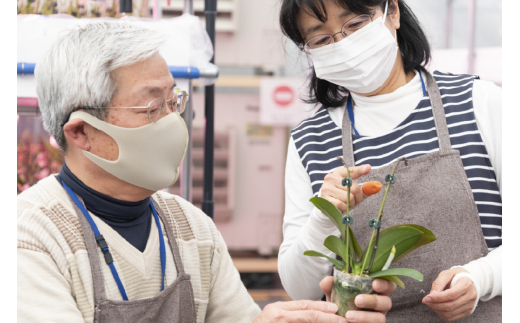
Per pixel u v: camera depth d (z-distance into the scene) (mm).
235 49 3250
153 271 1028
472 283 1032
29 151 1640
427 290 1185
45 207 981
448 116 1235
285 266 1259
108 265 970
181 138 1022
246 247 3389
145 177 996
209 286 1134
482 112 1212
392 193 1210
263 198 3371
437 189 1186
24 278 898
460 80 1293
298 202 1321
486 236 1176
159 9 1611
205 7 1596
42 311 879
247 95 3287
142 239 1045
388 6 1285
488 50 2443
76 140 981
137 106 961
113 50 941
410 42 1345
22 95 1374
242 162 3342
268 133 3332
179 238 1100
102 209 1004
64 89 953
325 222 1100
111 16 1543
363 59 1227
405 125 1265
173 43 1424
